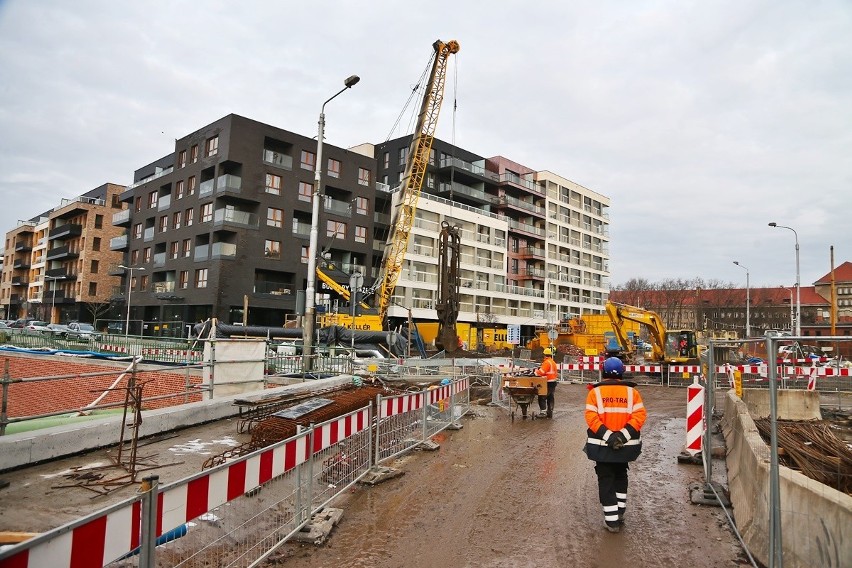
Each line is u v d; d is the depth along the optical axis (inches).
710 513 251.1
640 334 1715.1
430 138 1684.3
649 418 576.4
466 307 2330.2
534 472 320.2
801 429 361.7
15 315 3373.5
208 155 1737.2
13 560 95.8
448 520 236.5
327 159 1904.5
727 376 642.8
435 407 456.4
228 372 478.9
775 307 3875.5
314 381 550.3
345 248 1919.3
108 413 403.2
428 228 2199.8
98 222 2620.6
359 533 220.2
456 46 1637.6
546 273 2832.2
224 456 300.4
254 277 1669.5
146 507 128.2
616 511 226.1
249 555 187.9
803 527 168.9
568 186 3088.1
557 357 1309.1
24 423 370.0
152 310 1925.4
